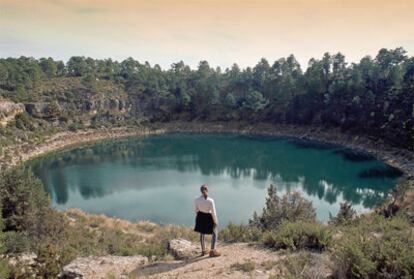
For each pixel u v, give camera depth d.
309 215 24.91
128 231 30.77
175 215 42.56
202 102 145.88
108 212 44.53
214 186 57.56
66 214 37.50
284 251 12.20
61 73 156.75
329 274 8.96
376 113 95.69
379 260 8.12
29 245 18.80
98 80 152.62
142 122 137.62
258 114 133.50
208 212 12.09
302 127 118.69
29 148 95.44
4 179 27.33
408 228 15.13
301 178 64.44
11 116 104.75
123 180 63.50
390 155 80.00
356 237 10.06
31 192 27.42
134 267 12.18
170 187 57.53
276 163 78.69
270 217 24.19
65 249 16.27
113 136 124.50
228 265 11.00
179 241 14.67
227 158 85.50
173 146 105.00
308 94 122.25
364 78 112.81
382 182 61.53
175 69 171.88
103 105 136.25
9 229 24.00
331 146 98.75
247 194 51.94
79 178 66.12
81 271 11.96
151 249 14.46
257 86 151.00
